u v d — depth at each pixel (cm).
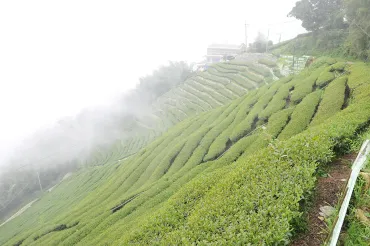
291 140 1066
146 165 3778
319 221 690
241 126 3022
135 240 1001
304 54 5569
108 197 3581
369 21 3297
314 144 938
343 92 2484
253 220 696
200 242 719
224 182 1015
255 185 855
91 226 2627
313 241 639
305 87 3059
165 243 834
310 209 732
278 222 649
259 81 5312
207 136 3338
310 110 2527
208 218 832
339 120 1394
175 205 1113
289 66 5272
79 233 2589
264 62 5984
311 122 2327
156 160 3606
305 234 663
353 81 2561
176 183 2461
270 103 3131
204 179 1230
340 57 4159
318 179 845
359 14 3431
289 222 668
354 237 593
